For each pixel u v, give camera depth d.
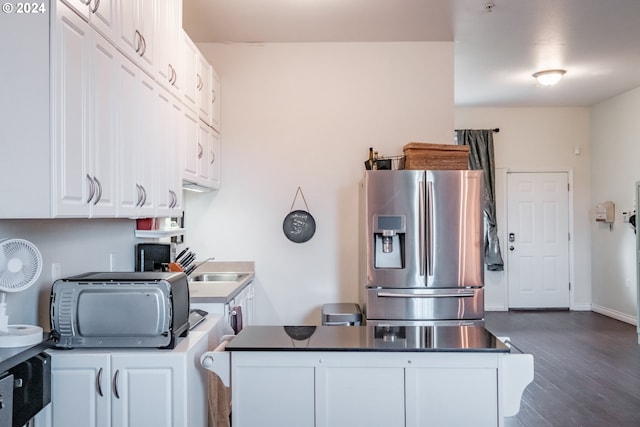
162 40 2.64
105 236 2.69
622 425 3.13
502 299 6.82
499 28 3.86
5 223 1.87
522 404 3.46
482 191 3.41
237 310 3.15
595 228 6.67
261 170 4.21
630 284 5.94
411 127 4.17
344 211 4.18
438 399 1.89
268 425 1.90
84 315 1.93
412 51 4.18
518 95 6.10
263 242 4.20
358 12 3.55
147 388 1.89
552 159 6.79
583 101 6.45
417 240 3.40
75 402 1.88
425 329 2.23
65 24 1.65
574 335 5.42
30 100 1.58
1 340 1.75
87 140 1.81
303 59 4.21
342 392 1.89
